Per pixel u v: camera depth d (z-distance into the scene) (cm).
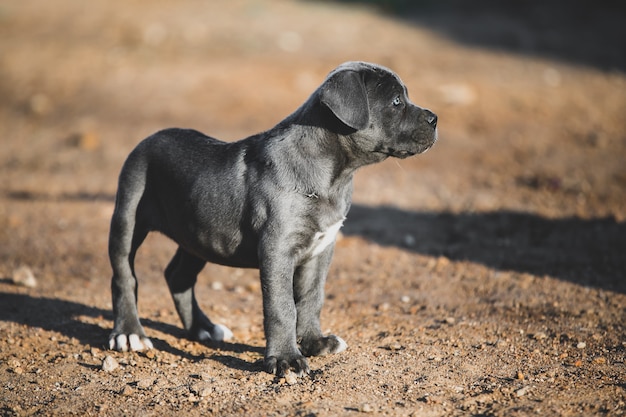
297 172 828
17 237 1373
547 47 2503
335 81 809
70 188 1642
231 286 1181
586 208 1477
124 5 2908
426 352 900
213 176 864
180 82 2170
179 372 854
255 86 2114
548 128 1917
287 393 787
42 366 878
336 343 897
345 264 1247
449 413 740
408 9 2889
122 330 919
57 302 1083
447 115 1964
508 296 1092
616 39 2600
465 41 2528
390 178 1667
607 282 1130
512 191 1579
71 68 2342
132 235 919
